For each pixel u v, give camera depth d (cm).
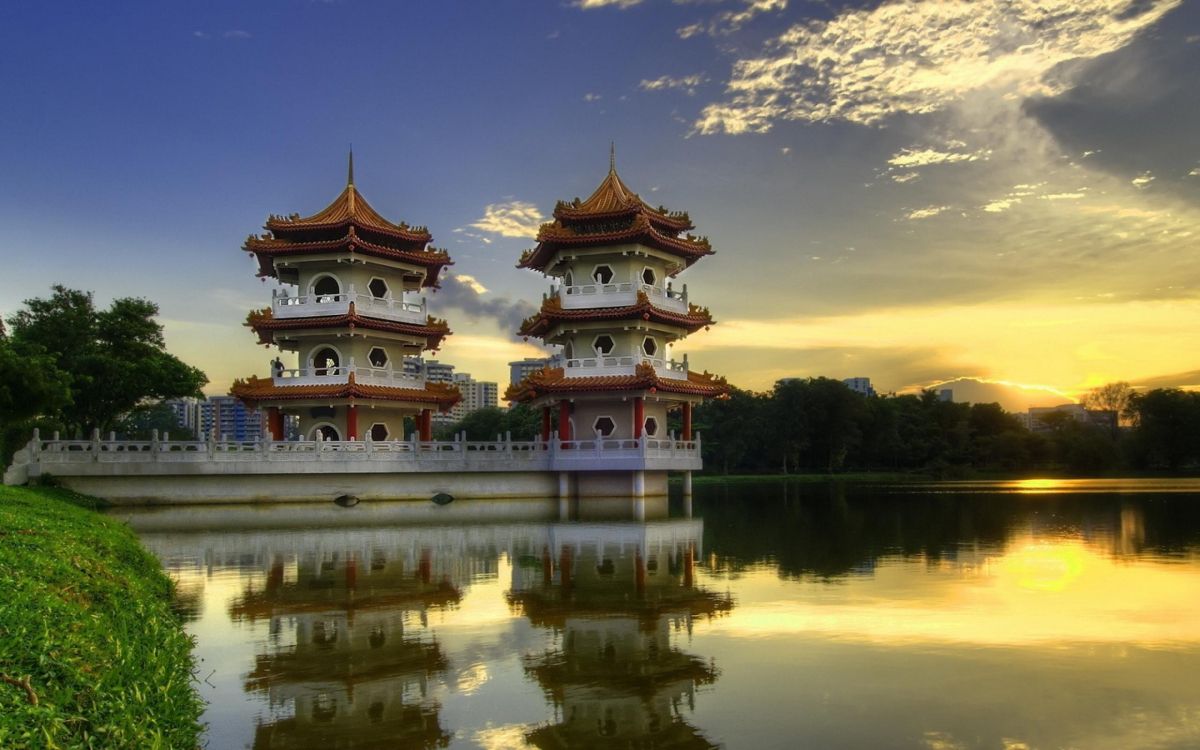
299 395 6169
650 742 1273
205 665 1686
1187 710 1394
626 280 6444
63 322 6569
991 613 2125
